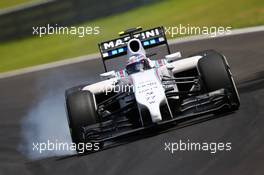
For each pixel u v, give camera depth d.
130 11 97.44
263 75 37.94
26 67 86.19
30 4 99.94
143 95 27.48
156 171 23.19
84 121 28.61
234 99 28.72
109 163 26.06
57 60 84.88
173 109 30.27
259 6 76.44
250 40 56.12
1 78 83.00
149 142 27.34
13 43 101.75
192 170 22.16
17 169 30.09
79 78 64.31
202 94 29.86
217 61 29.48
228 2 84.19
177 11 90.50
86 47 87.56
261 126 25.30
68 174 26.22
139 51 31.11
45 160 30.58
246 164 21.09
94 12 97.81
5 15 101.81
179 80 32.44
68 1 98.12
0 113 52.09
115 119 28.28
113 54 34.56
